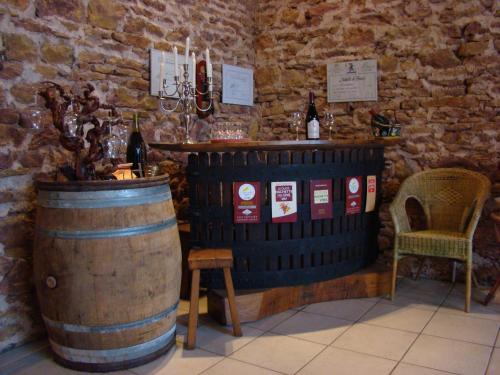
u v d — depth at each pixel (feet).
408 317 8.48
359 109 11.50
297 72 12.32
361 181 9.33
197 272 7.28
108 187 6.31
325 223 8.96
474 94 10.13
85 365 6.63
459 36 10.21
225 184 8.34
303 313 8.68
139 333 6.64
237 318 7.70
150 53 9.79
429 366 6.64
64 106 6.89
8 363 6.95
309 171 8.55
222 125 11.41
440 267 10.68
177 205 10.64
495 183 10.00
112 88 9.02
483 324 8.13
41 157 7.73
